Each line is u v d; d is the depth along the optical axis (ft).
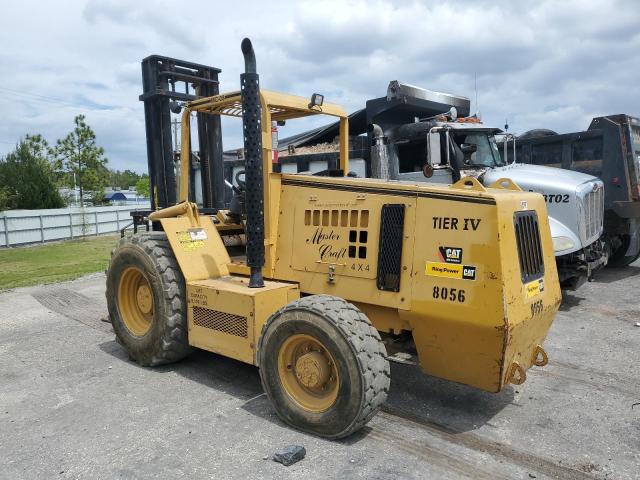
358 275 13.43
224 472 10.73
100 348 19.17
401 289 12.60
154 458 11.32
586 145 31.60
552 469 10.91
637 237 32.37
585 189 24.47
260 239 14.21
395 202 12.87
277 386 12.69
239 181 18.12
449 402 14.19
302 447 11.37
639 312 23.40
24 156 85.35
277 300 14.16
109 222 81.56
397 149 29.32
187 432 12.46
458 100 36.11
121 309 17.66
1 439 12.34
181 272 16.24
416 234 12.41
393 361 17.11
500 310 11.08
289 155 34.42
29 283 33.37
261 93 14.57
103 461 11.25
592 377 15.98
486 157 29.12
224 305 14.43
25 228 67.92
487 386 11.87
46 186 82.84
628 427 12.76
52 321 23.31
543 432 12.51
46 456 11.51
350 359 11.30
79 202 105.19
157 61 19.72
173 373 16.40
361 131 36.22
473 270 11.46
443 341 12.21
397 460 11.16
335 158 31.76
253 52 13.56
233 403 14.10
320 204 14.32
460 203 11.78
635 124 31.22
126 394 14.83
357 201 13.58
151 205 20.97
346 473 10.62
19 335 21.20
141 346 16.80
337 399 11.61
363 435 12.28
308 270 14.51
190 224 16.74
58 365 17.42
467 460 11.21
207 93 21.24
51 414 13.64
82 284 32.40
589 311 23.72
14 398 14.75
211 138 20.83
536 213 13.19
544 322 13.25
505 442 12.02
